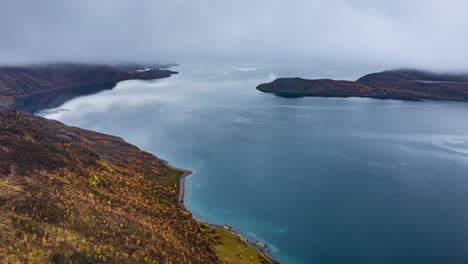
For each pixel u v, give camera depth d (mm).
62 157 98750
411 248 94500
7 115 116938
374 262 88000
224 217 108188
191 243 77688
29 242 53000
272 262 85312
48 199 67250
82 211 67875
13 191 66250
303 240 97312
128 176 112250
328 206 118625
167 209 95125
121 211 77500
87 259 52750
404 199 124812
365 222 108125
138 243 64000
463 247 95062
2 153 84062
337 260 88688
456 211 115188
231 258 79062
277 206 118188
